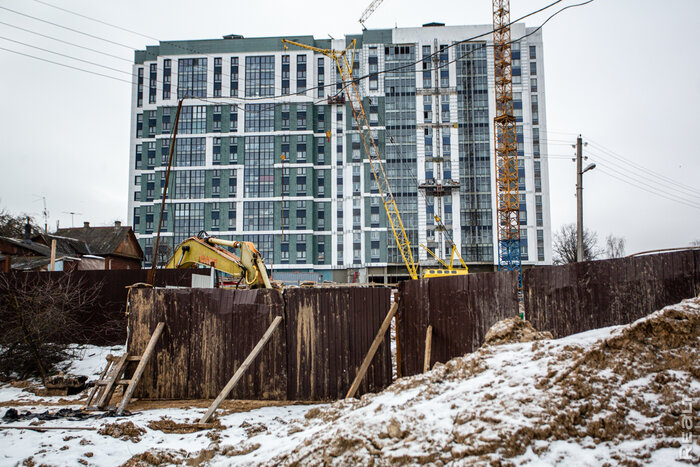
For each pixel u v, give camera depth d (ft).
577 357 17.42
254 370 31.73
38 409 32.24
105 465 21.06
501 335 22.45
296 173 244.63
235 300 32.58
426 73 252.21
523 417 15.55
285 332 31.94
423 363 30.14
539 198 244.01
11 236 159.74
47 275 53.57
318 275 221.25
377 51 254.06
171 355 32.48
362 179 246.88
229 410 29.71
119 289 55.47
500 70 226.38
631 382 16.25
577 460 14.30
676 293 21.31
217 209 245.04
